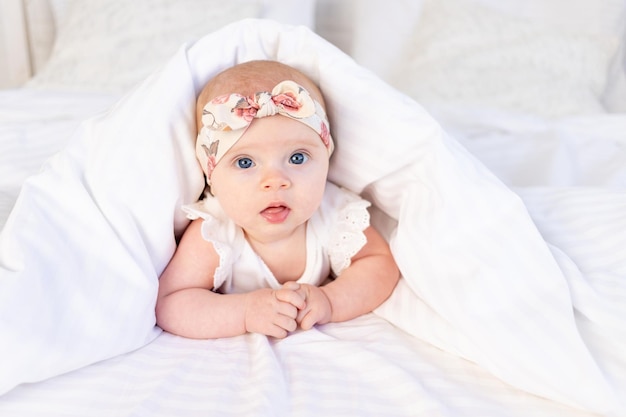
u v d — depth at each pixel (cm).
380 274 96
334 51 95
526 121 156
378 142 95
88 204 85
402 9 214
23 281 74
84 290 79
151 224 88
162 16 188
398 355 81
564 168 133
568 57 191
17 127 139
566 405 72
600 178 131
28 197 83
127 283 83
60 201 85
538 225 97
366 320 94
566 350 75
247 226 90
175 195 90
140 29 186
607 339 78
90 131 92
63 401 70
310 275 98
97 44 185
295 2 205
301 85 93
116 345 78
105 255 84
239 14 193
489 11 202
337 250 97
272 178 85
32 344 70
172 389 72
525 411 71
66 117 150
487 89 185
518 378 74
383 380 75
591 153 143
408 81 195
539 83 184
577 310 81
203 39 95
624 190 101
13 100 155
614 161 138
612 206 97
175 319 88
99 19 189
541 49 190
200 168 95
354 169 100
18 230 79
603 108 191
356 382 75
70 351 73
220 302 89
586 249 91
